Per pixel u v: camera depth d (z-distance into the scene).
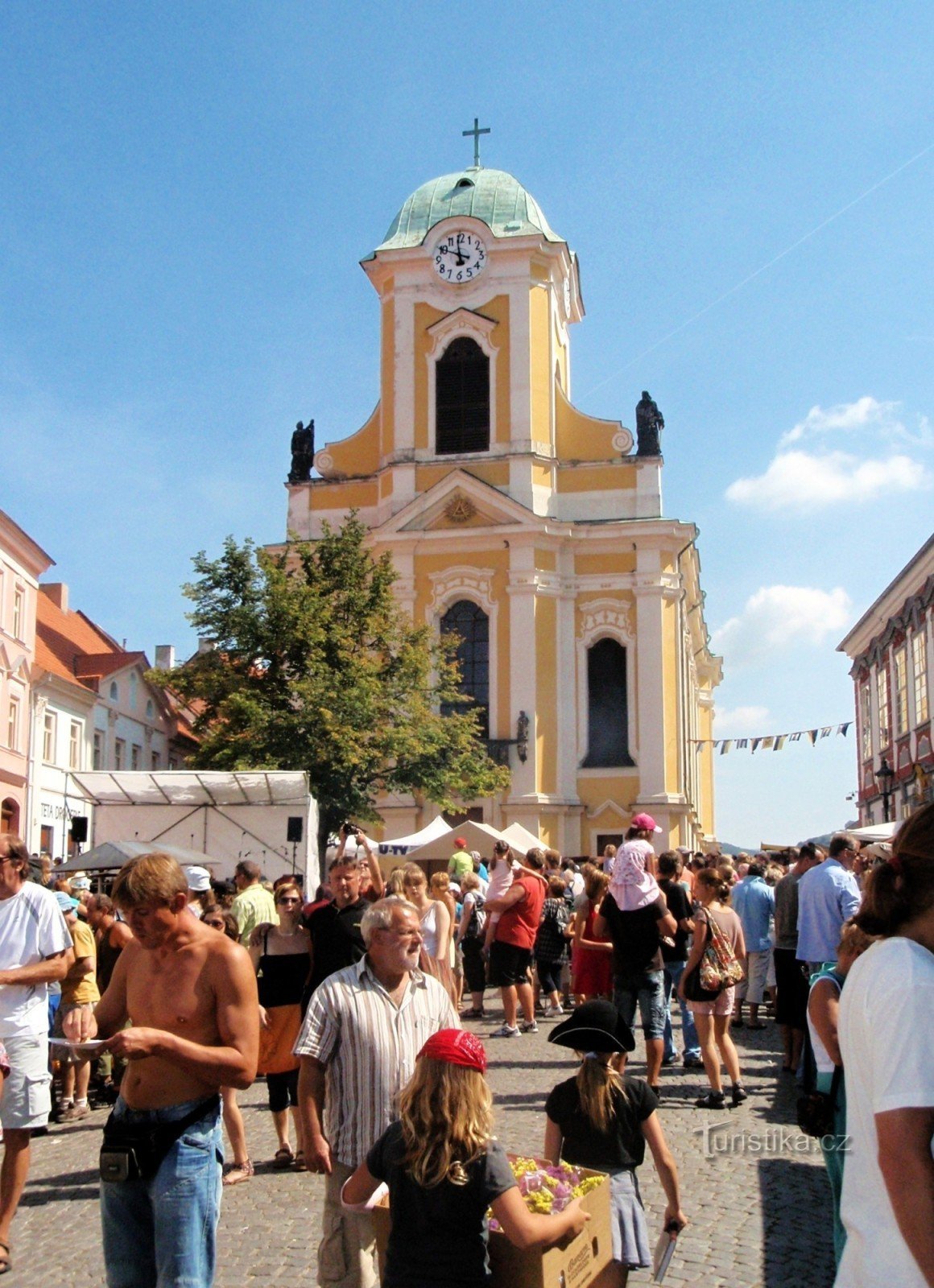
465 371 49.34
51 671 46.88
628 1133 6.71
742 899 19.00
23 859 8.76
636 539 47.69
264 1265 8.10
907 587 47.97
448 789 42.34
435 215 51.22
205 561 39.62
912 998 3.48
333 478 50.62
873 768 56.50
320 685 37.62
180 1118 5.80
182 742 65.56
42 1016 8.64
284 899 11.15
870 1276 3.56
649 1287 7.46
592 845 46.56
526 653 46.75
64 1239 8.88
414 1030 6.68
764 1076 14.61
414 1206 4.99
